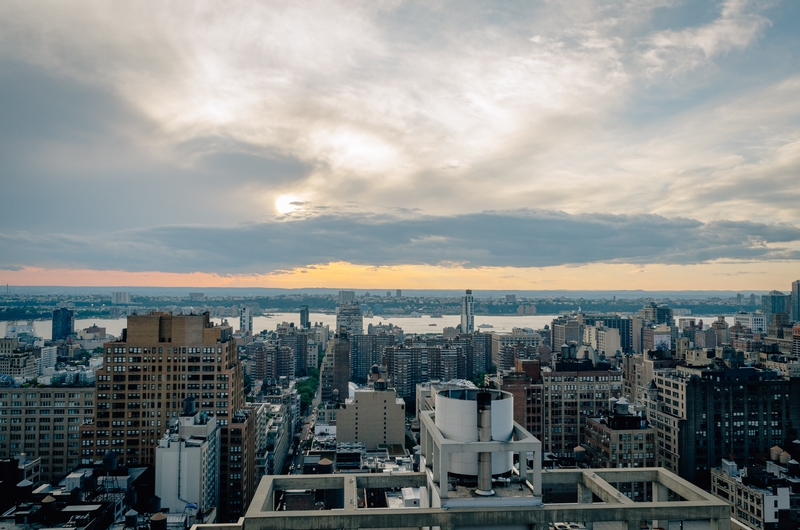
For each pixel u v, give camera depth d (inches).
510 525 2625.5
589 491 3139.8
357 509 2672.2
